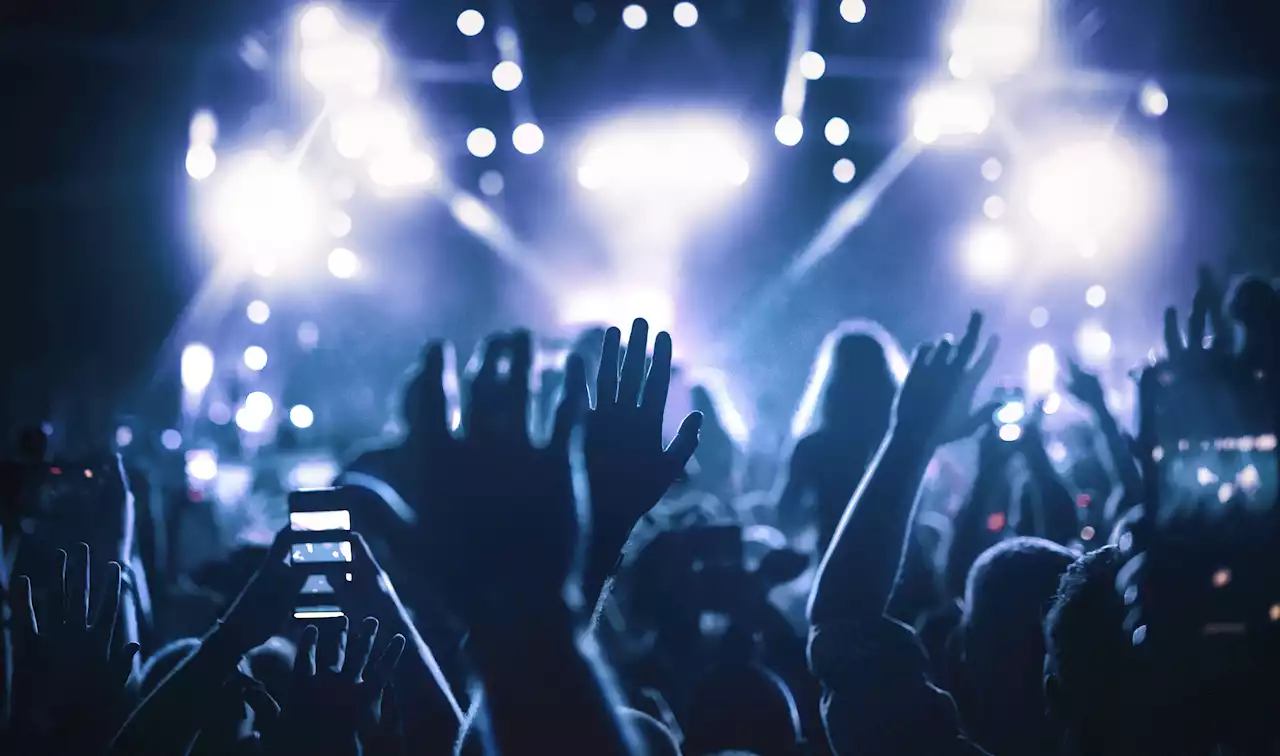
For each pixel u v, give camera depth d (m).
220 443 12.59
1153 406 2.88
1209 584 2.69
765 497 6.39
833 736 2.29
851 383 4.33
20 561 2.92
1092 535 3.68
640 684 3.56
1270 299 3.03
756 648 3.28
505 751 1.60
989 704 2.53
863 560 2.30
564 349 5.86
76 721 2.16
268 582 2.08
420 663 2.10
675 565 3.55
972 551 3.67
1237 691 2.57
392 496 2.17
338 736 1.97
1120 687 2.28
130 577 2.92
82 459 3.07
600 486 1.67
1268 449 2.89
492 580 1.62
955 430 2.42
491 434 1.66
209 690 2.03
